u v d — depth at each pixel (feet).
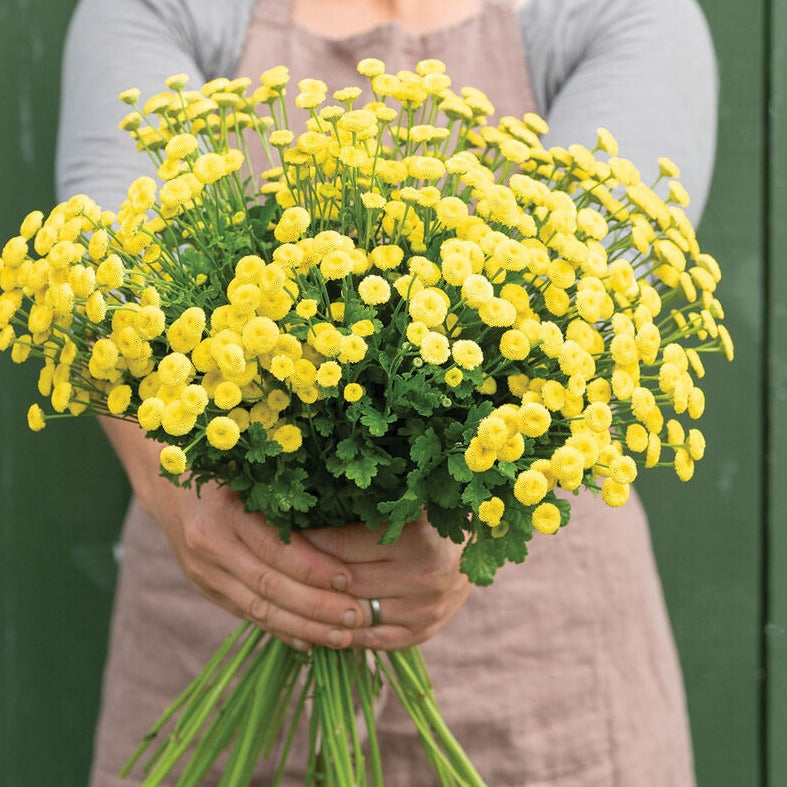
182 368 3.19
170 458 3.23
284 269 3.26
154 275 3.47
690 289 3.50
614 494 3.31
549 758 4.91
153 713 5.11
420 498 3.40
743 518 6.70
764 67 6.52
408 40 4.97
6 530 6.61
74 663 6.70
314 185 3.76
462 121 3.79
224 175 3.51
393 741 4.82
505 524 3.51
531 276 3.44
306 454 3.47
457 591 3.99
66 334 3.39
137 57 4.75
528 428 3.18
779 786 6.77
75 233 3.35
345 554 3.83
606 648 4.98
